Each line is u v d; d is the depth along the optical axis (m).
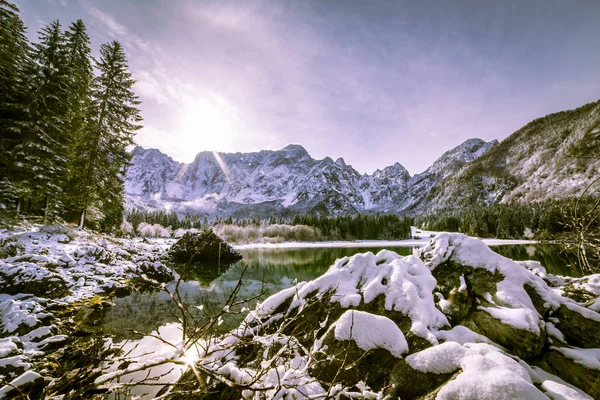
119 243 21.25
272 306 5.09
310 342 4.36
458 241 6.24
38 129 16.77
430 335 3.91
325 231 95.75
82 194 19.62
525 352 4.02
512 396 2.28
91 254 15.14
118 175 21.47
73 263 13.50
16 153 16.22
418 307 4.46
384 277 5.32
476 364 2.78
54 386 1.69
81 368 1.80
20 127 16.89
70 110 18.66
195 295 13.51
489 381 2.43
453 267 5.82
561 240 6.95
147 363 1.74
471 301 5.16
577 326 4.18
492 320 4.51
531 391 2.30
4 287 9.26
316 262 32.50
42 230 15.76
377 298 4.88
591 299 4.98
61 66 18.64
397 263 5.52
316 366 3.50
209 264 27.73
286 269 25.72
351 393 2.94
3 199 15.85
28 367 4.88
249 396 2.93
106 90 20.81
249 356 3.88
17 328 6.82
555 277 6.44
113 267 15.16
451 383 2.58
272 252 49.75
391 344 3.51
